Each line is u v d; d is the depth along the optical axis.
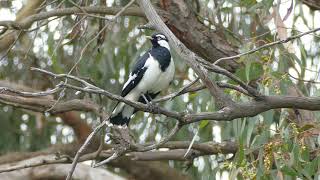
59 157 12.23
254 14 12.14
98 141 14.46
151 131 14.00
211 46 12.25
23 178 14.12
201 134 12.82
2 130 16.09
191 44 12.38
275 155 9.07
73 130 15.74
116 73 14.34
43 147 16.28
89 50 12.68
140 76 10.62
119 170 17.02
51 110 12.16
